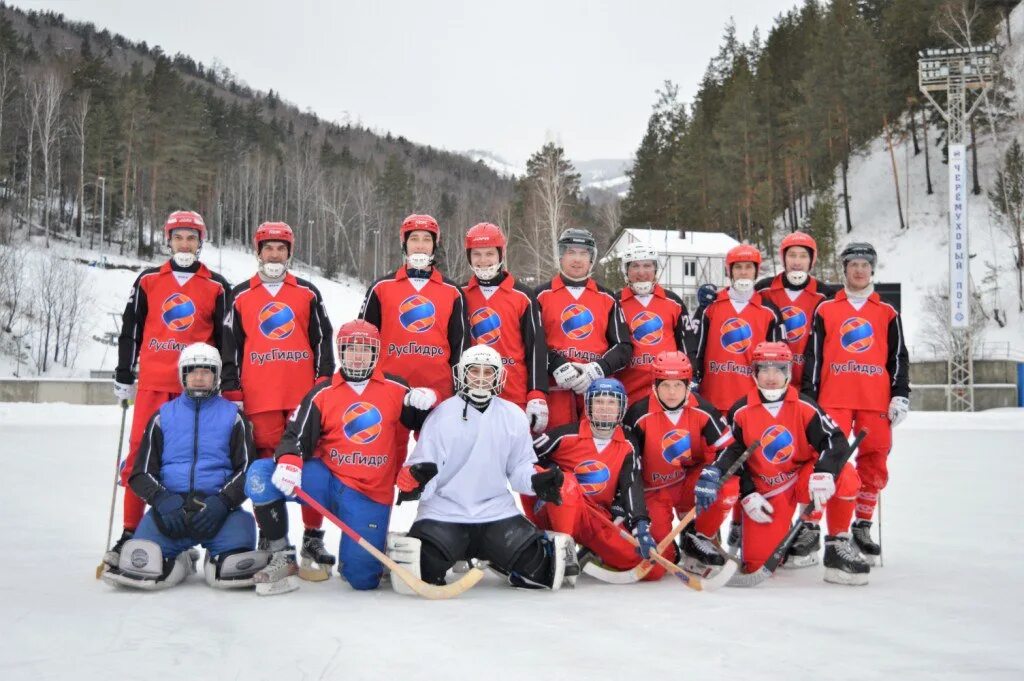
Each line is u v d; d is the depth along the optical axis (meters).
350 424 4.33
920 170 48.94
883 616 3.46
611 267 36.47
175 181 62.09
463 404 4.29
